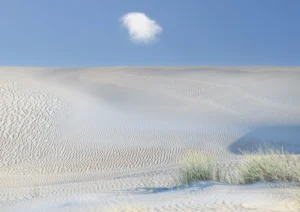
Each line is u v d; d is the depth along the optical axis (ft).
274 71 201.05
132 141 97.25
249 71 201.67
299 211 16.78
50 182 62.39
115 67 218.79
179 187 29.04
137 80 171.42
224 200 20.51
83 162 85.35
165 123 111.14
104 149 92.17
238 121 114.01
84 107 122.01
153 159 87.15
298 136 100.22
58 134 100.07
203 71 200.44
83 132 101.96
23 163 84.64
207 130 105.40
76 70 200.13
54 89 141.79
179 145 94.79
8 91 129.90
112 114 117.70
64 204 24.32
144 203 21.06
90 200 24.90
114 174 67.62
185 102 135.13
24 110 113.80
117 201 22.70
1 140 95.40
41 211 22.45
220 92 148.97
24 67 206.39
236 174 31.01
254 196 20.99
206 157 33.40
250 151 89.92
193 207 19.01
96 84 159.63
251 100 138.10
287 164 27.53
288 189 22.09
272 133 102.99
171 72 196.54
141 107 128.26
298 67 226.58
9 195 40.14
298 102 137.80
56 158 87.56
